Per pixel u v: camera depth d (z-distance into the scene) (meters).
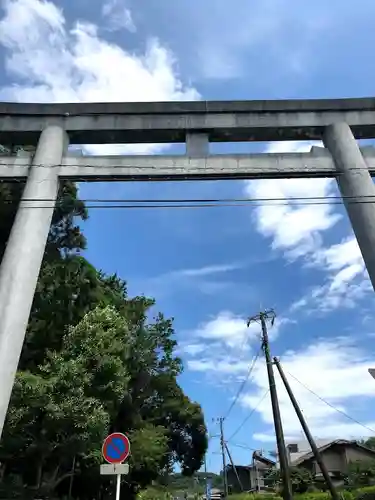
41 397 13.08
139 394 24.23
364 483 36.00
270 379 26.19
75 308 18.61
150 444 20.61
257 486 51.94
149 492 22.86
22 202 9.82
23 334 8.40
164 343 26.12
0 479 16.17
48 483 16.30
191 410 29.50
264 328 27.77
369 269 9.21
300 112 11.58
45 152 10.57
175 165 10.46
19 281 8.72
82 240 22.31
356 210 9.91
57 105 11.52
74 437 13.81
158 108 11.46
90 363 14.76
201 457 31.31
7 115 11.41
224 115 11.48
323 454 42.00
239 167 10.47
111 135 11.45
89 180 10.46
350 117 11.51
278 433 24.72
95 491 23.30
